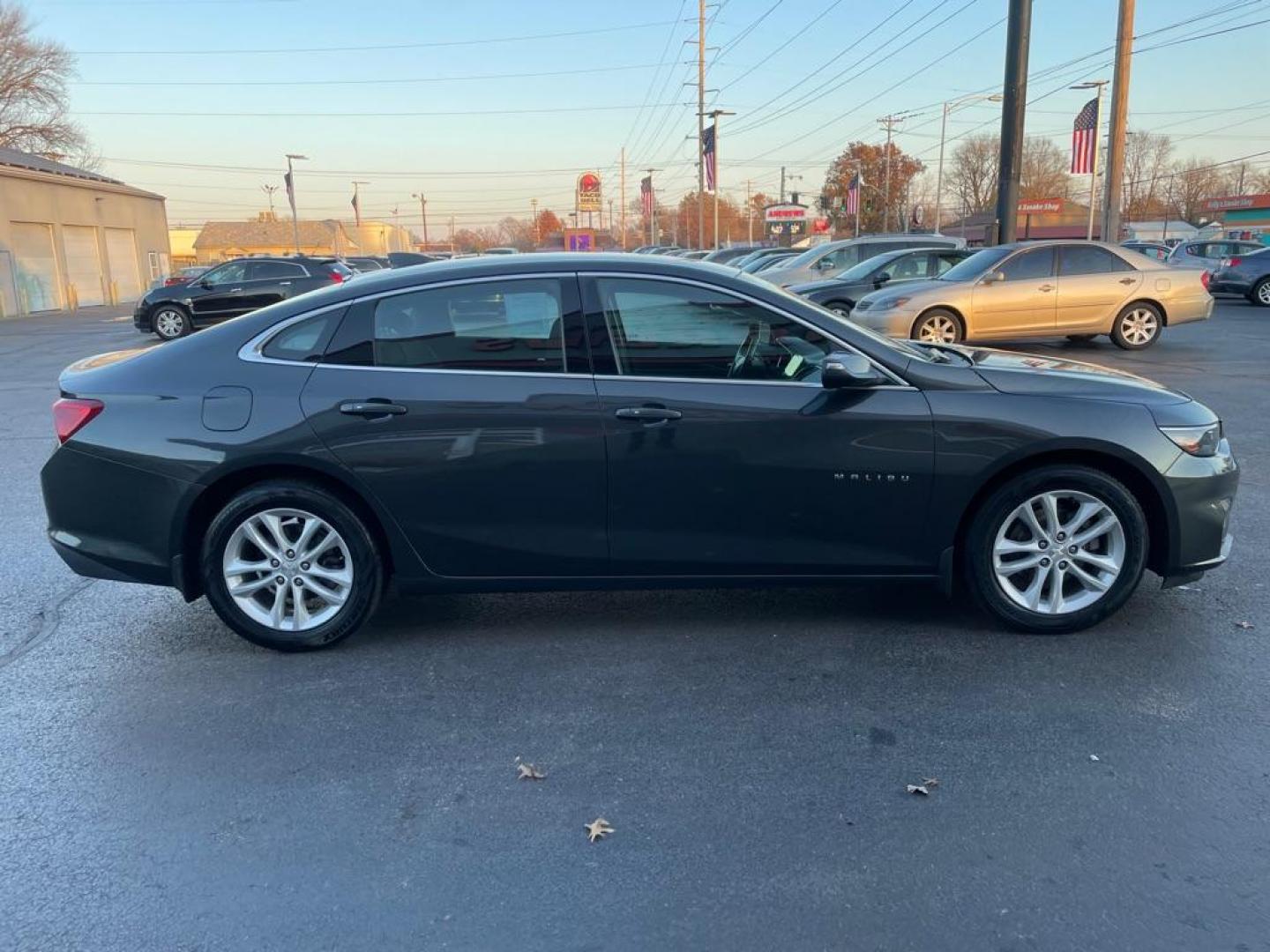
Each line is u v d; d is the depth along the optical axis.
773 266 21.09
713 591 4.79
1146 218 92.25
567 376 3.92
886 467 3.93
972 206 90.44
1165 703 3.56
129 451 3.91
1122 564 4.03
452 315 3.98
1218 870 2.64
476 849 2.80
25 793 3.11
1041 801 2.97
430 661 4.05
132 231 42.44
